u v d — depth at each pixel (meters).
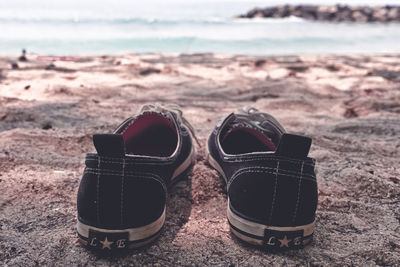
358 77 1.17
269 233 0.30
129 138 0.40
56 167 0.46
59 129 0.59
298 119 0.70
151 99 0.84
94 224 0.29
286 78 1.14
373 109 0.80
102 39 2.51
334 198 0.40
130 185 0.29
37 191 0.40
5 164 0.45
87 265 0.29
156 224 0.31
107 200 0.29
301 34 3.45
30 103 0.74
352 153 0.54
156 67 1.25
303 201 0.30
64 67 1.19
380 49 2.47
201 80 1.08
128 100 0.82
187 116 0.71
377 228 0.35
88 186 0.29
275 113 0.74
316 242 0.33
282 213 0.30
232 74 1.19
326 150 0.53
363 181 0.44
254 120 0.44
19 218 0.35
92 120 0.65
